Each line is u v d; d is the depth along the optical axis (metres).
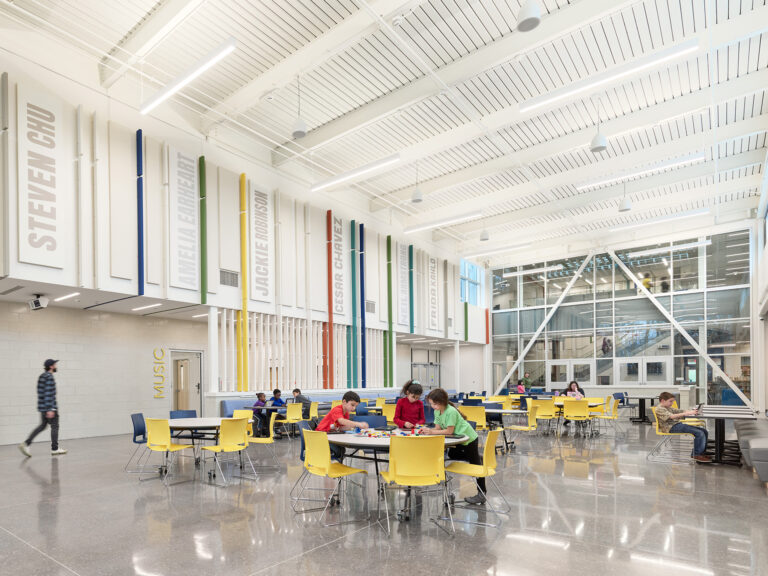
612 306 19.23
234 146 11.88
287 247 13.05
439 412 5.45
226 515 4.76
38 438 10.22
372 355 15.93
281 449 9.16
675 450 9.09
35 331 10.39
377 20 7.50
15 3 7.88
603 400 12.61
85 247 8.86
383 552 3.79
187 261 10.50
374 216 16.44
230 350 11.50
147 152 9.99
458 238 20.08
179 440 9.83
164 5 7.77
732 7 7.67
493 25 8.16
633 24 7.99
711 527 4.39
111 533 4.21
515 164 12.87
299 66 8.82
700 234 17.38
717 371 16.75
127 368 12.07
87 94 9.12
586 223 17.52
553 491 5.73
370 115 10.45
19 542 3.99
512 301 22.20
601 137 9.50
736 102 10.33
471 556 3.71
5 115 7.98
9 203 7.87
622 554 3.75
